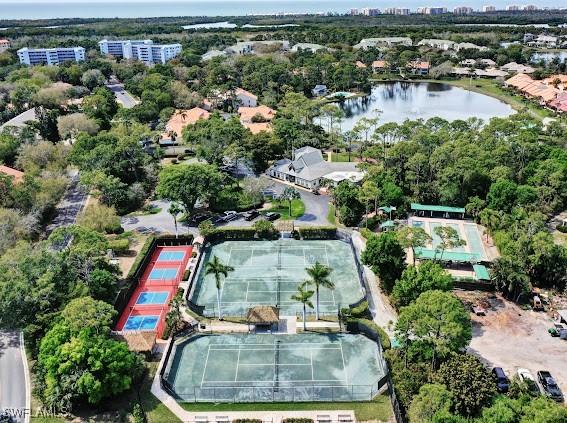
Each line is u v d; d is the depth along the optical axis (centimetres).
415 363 7525
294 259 11350
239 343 8575
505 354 8069
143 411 7000
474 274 10388
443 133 15750
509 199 12488
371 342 8556
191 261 11194
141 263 10894
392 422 6762
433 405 6356
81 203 14475
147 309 9612
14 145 16200
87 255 9300
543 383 7312
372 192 12531
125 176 15288
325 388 7431
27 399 7206
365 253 9875
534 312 9194
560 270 9788
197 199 14162
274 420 6844
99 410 7031
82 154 15738
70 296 8544
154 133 18812
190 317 9262
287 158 17762
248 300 9800
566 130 17562
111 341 7362
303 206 14200
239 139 17188
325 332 8831
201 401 7238
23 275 8425
